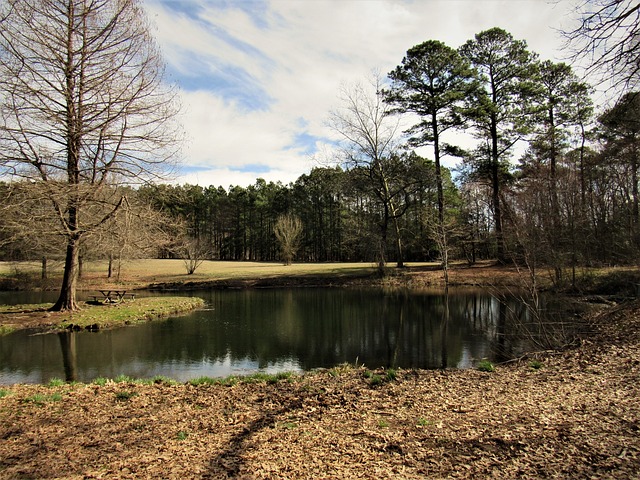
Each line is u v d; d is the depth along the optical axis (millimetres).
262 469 4824
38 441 5984
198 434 6148
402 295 27156
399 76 33438
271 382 9312
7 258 37750
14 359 12422
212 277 38250
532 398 6984
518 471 4402
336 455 5152
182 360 12375
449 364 11664
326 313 20953
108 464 5156
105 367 11633
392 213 36312
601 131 25891
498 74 33500
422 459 4898
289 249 55625
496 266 34188
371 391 8211
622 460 4410
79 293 30531
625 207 26688
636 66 6227
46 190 15359
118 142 16578
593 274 23703
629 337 11094
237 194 79688
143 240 18938
